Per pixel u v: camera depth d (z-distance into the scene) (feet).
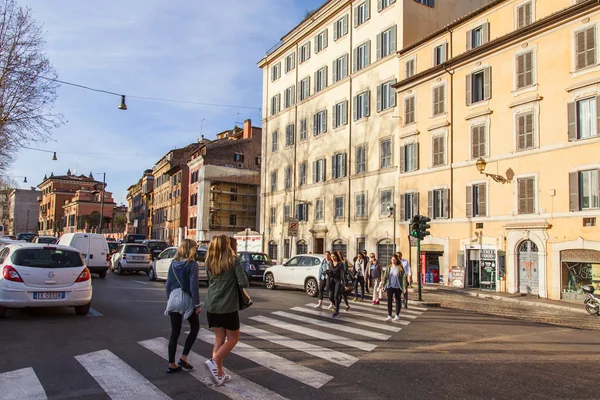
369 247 99.25
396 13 98.02
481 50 77.15
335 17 117.08
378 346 28.43
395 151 94.89
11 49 75.41
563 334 37.04
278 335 31.01
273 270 67.31
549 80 68.13
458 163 80.69
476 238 76.54
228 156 175.11
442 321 41.57
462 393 19.12
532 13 72.13
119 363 22.27
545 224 66.33
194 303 21.16
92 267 73.51
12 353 23.88
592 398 18.86
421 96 88.94
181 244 22.16
